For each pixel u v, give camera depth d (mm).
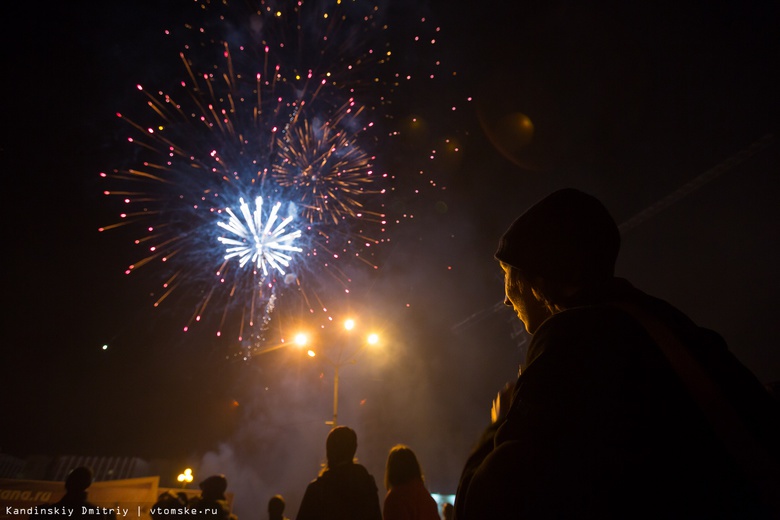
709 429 795
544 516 772
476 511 830
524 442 842
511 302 1233
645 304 981
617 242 1131
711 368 882
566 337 911
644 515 748
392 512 3486
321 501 3461
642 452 780
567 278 1072
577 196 1146
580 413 824
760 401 863
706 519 734
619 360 855
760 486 743
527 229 1139
